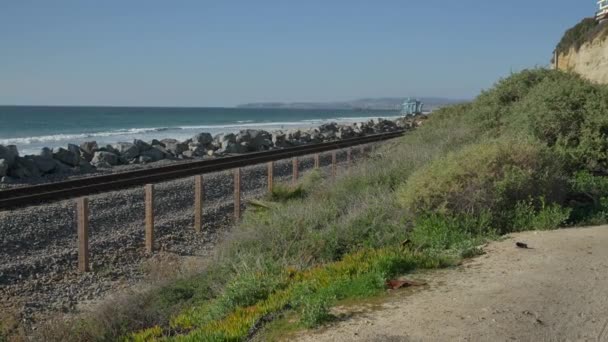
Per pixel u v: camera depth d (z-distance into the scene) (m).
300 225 11.27
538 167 10.27
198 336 6.11
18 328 8.30
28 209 14.37
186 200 17.00
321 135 45.16
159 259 11.95
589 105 13.80
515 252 7.76
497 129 16.25
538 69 18.95
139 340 7.40
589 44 34.88
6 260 11.23
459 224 9.20
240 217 15.73
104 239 12.87
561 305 5.78
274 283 7.91
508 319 5.47
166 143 30.98
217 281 9.56
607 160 12.93
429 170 10.45
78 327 8.41
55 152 23.72
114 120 112.12
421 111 96.69
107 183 17.55
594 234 8.52
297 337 5.54
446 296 6.20
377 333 5.36
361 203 11.74
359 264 7.70
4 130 71.50
